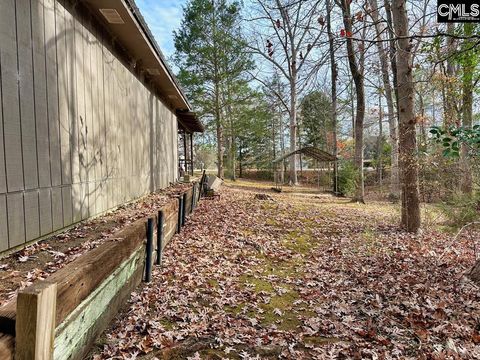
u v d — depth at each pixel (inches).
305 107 1141.1
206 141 1145.4
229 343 104.0
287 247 227.6
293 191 699.4
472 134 152.6
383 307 134.9
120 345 96.3
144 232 126.9
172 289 139.8
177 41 726.5
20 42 144.6
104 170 240.4
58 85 176.9
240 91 770.2
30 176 151.8
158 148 421.4
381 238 251.6
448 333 112.0
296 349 103.7
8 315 46.3
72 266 64.7
